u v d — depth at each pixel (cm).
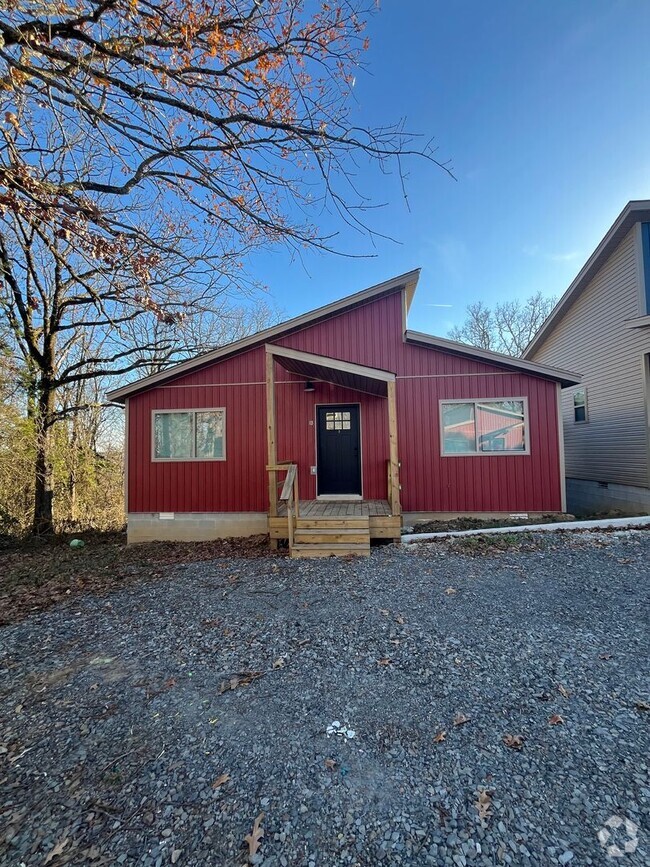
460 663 301
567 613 380
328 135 361
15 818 186
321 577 516
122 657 339
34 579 620
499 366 806
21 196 351
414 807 182
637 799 180
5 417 1053
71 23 314
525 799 183
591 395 1103
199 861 162
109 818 185
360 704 260
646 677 274
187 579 555
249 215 387
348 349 851
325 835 171
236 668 312
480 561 548
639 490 902
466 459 809
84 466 1358
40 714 266
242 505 864
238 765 213
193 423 883
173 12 320
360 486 857
